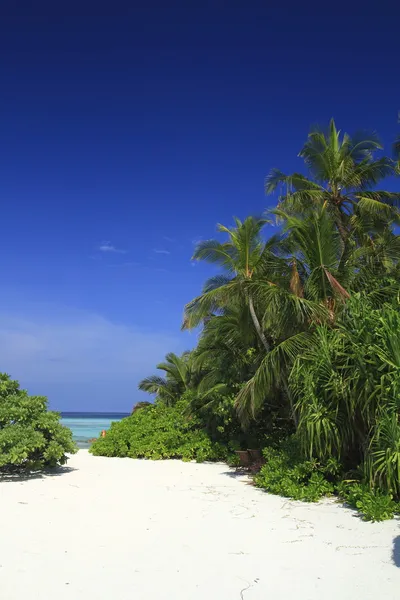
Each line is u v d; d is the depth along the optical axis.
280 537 6.62
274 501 9.20
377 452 7.98
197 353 20.08
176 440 17.72
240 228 14.15
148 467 15.02
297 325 11.79
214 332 17.64
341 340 9.67
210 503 9.07
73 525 7.30
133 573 5.21
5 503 8.90
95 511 8.32
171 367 30.05
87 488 10.73
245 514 8.06
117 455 19.06
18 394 13.34
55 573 5.20
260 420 16.00
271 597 4.59
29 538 6.54
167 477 12.70
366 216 18.14
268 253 14.79
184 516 7.95
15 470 13.17
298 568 5.36
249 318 14.97
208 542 6.40
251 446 15.84
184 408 19.55
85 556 5.79
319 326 10.56
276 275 14.12
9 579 5.00
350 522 7.38
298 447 10.80
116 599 4.53
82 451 22.58
